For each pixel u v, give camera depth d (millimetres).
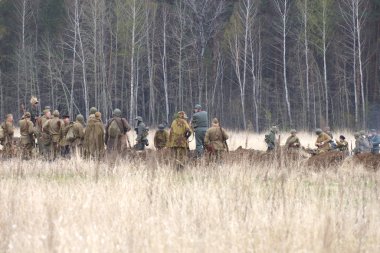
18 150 71125
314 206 33531
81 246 26891
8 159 68438
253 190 39562
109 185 42000
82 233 29641
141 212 33562
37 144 79062
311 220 30516
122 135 68750
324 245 26859
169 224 30828
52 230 27266
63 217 32031
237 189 37906
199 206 34031
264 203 34906
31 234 29734
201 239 27781
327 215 30469
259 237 28688
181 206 35094
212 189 38594
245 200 35000
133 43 189125
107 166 53219
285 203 33812
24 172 53312
